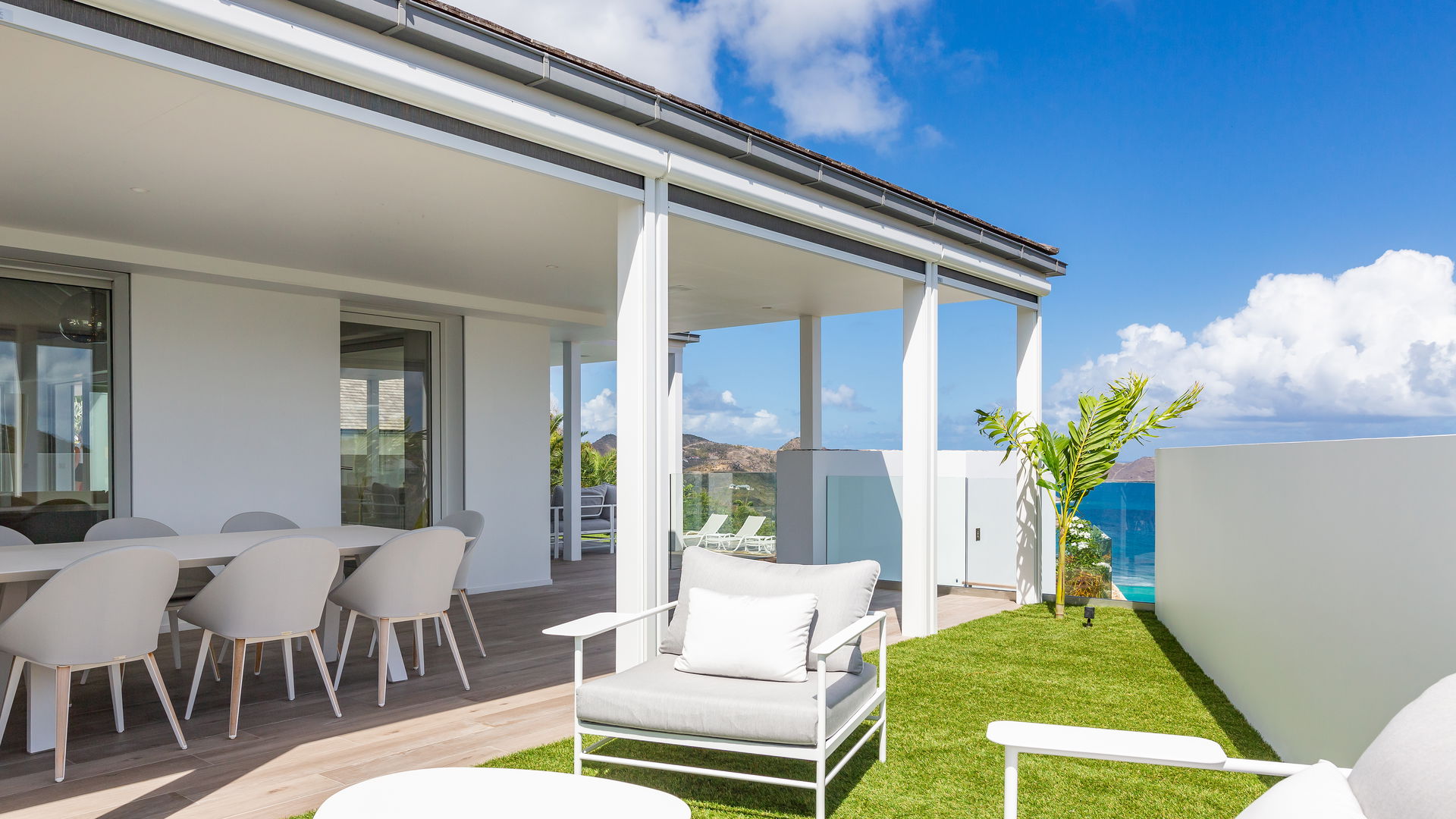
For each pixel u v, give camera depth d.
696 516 11.21
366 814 2.45
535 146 4.18
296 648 6.11
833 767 3.75
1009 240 7.69
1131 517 8.13
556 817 2.42
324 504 7.54
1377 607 3.02
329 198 5.06
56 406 6.41
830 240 6.01
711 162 5.00
